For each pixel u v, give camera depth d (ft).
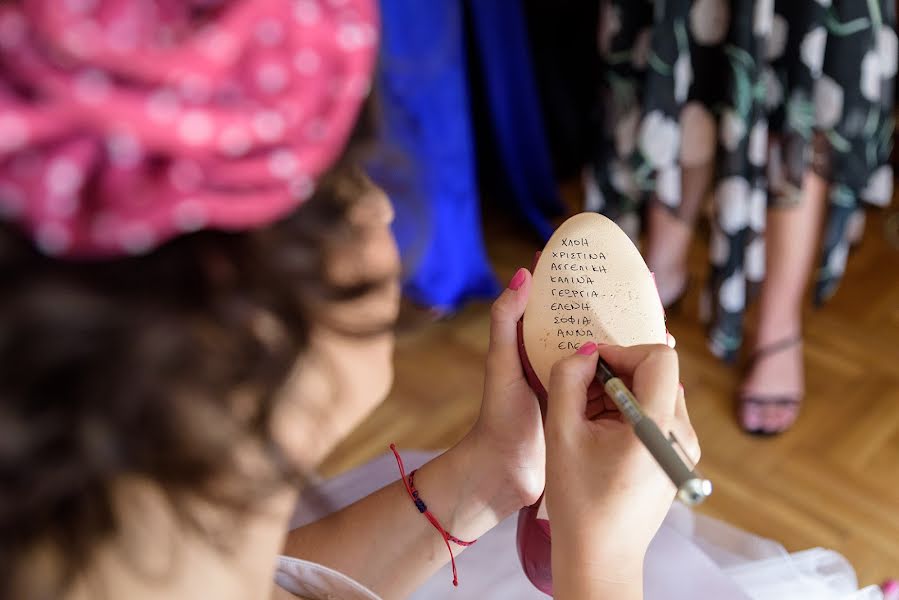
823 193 4.96
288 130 1.00
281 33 0.99
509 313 2.07
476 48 6.02
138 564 1.22
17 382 0.89
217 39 0.93
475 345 5.84
